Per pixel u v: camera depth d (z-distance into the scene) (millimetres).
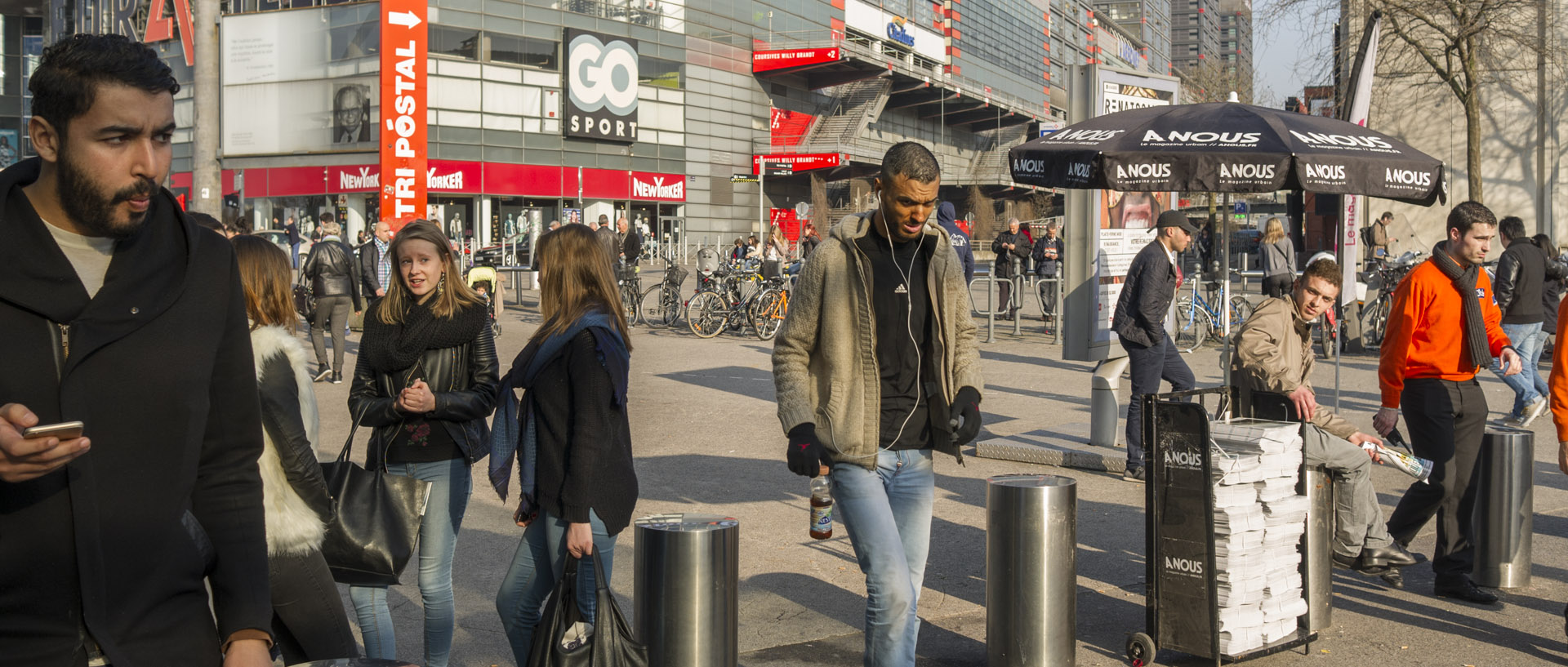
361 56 41094
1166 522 4254
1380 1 19719
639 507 6906
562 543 3424
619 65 46125
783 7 56062
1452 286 5195
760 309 17469
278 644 2982
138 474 1770
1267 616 4336
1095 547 6066
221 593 1979
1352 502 5086
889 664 3518
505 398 3658
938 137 72562
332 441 8984
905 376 3668
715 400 11461
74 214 1704
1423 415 5223
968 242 12984
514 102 43500
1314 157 5492
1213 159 5617
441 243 3887
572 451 3355
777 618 4934
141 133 1702
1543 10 20750
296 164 43000
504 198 43562
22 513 1673
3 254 1645
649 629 3508
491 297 16141
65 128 1663
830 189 59000
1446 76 19844
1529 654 4496
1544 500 7191
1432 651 4523
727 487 7539
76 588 1723
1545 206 21422
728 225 52438
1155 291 7504
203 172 15203
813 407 3650
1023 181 6539
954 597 5246
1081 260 9789
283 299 3055
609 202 46594
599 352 3398
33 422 1489
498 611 3686
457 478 3857
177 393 1812
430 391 3752
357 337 17406
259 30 43094
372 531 3400
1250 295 22891
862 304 3590
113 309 1732
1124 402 11430
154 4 46938
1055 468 8203
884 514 3549
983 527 6488
